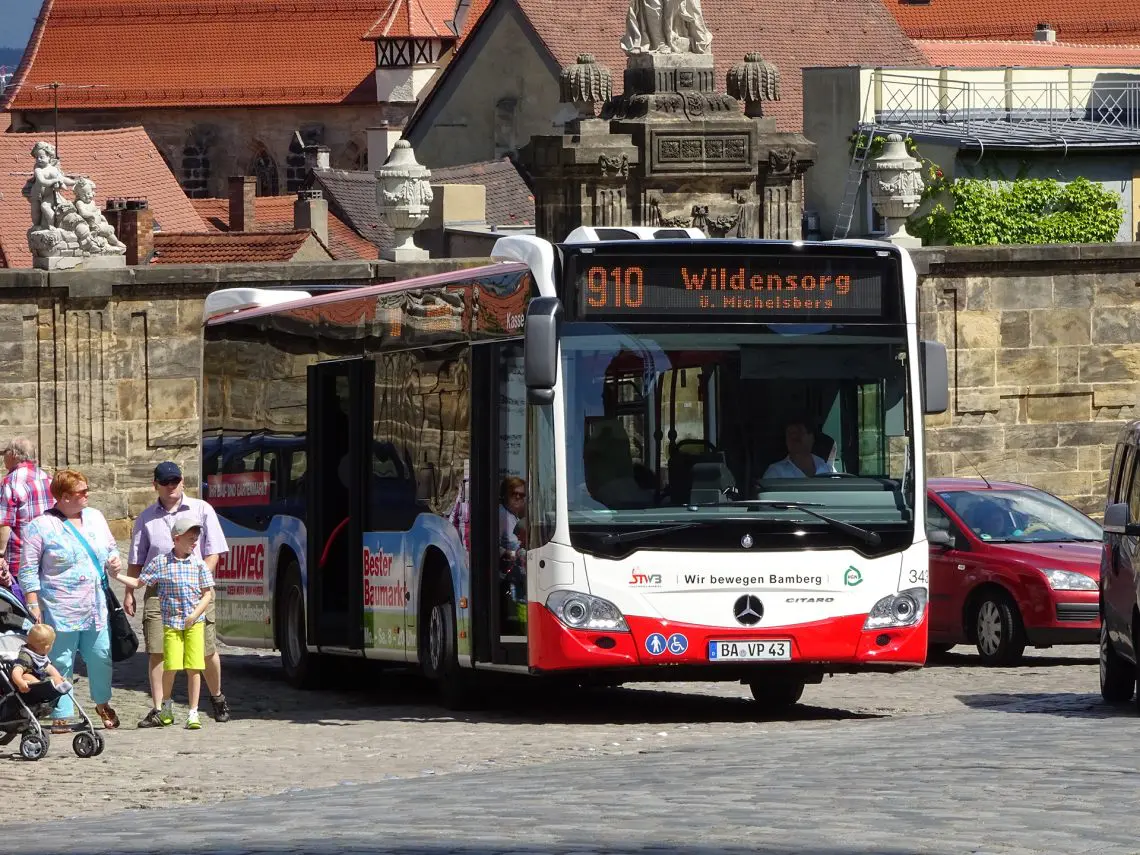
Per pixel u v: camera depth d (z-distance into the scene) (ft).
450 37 592.19
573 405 73.77
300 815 50.21
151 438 149.69
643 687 94.79
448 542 81.20
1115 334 171.01
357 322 90.43
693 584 73.97
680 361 74.49
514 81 400.88
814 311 75.56
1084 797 47.42
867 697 87.56
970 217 278.67
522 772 59.36
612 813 47.14
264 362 101.55
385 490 87.45
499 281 77.20
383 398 87.71
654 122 189.06
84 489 78.28
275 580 99.60
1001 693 87.92
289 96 595.06
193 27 609.01
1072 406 170.71
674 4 191.11
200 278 149.28
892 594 75.61
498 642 77.41
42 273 145.79
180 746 72.54
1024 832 42.09
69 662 77.92
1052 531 107.04
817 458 75.41
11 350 146.00
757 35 400.47
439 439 82.02
